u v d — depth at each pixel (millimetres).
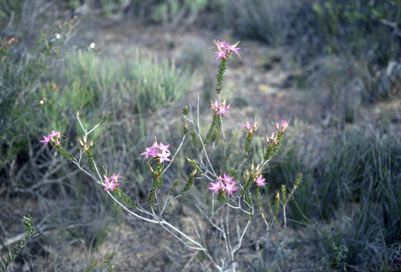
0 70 2975
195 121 3619
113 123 3330
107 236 2938
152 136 3492
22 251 2723
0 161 3000
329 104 4504
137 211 3098
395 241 2629
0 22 4160
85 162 3129
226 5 7164
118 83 3830
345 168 3061
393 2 4770
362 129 3438
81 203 3068
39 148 3381
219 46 2031
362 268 2578
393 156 3076
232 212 3051
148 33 6945
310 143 3551
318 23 5797
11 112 2957
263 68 5578
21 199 3217
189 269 2693
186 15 7742
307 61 5559
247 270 2605
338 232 2627
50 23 4504
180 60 5668
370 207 2758
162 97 3719
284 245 2719
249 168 2988
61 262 2689
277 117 4195
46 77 3582
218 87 2125
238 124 3906
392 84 4469
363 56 4859
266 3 6641
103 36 6566
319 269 2576
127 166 3250
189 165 3199
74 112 3223
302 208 2965
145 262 2762
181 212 3086
